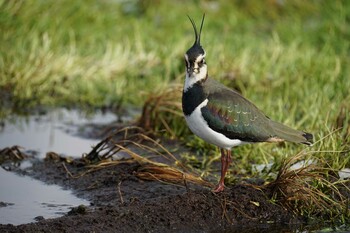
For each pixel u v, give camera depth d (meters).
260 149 13.41
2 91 17.12
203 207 11.25
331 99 15.92
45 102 17.02
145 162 12.66
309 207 11.53
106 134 15.14
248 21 21.08
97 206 11.49
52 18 19.42
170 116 14.96
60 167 13.12
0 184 12.42
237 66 17.39
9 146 14.41
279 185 11.65
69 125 15.83
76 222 10.56
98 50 18.64
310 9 21.78
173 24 20.44
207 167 13.24
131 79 17.55
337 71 17.12
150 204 11.17
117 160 13.00
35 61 17.58
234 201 11.46
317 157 12.34
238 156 13.54
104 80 17.59
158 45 18.91
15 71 17.30
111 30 19.78
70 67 17.66
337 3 21.20
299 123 14.44
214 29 20.53
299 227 11.35
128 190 12.02
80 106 17.05
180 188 12.12
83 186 12.34
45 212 11.31
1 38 18.39
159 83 17.08
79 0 20.28
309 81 16.98
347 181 12.13
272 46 18.77
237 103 11.52
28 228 10.30
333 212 11.56
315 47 19.59
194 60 11.49
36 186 12.38
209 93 11.49
